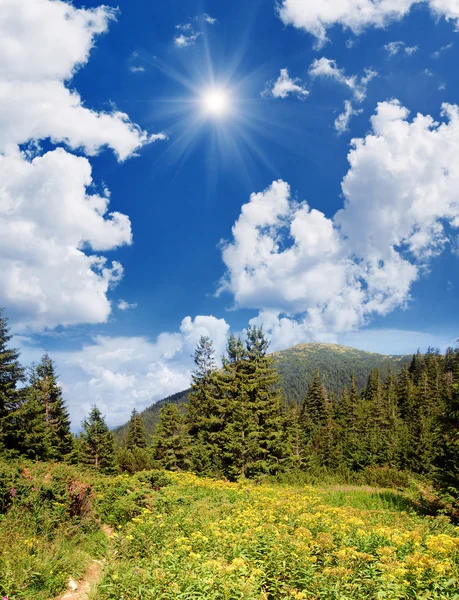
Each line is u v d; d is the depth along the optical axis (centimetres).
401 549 739
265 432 3212
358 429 5594
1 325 2955
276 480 2683
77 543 929
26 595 628
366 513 1315
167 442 3703
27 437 2728
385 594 542
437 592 550
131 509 1162
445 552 658
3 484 1023
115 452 4131
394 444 3972
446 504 1402
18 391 2834
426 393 6738
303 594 545
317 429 6456
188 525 927
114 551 828
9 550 751
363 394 9181
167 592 540
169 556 670
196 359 4072
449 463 1497
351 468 4091
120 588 581
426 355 9800
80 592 684
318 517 989
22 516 941
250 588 536
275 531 780
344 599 543
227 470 3088
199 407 3919
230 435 3111
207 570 587
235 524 887
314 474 3091
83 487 1269
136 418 5481
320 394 7288
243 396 3316
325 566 663
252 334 3566
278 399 3369
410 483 1978
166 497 1259
